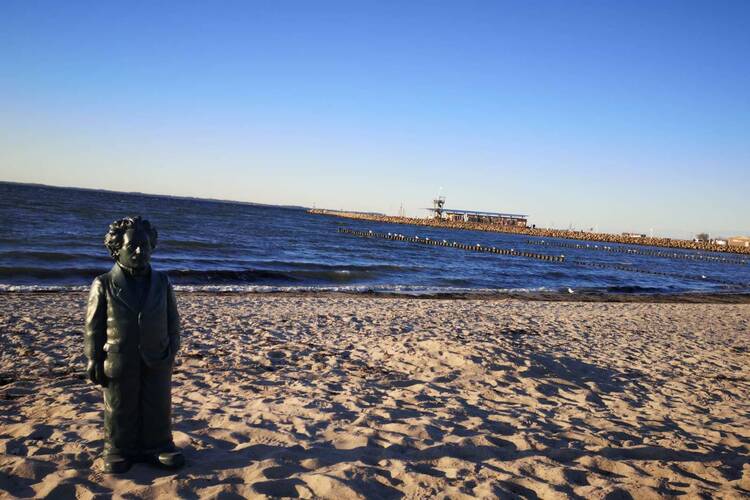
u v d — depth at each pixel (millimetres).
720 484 3945
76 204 78188
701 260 68812
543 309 15734
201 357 7500
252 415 5012
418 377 7008
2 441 4039
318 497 3336
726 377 8266
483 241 75750
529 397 6379
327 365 7426
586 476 3934
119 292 3451
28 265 19375
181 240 34594
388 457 4082
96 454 3855
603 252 72062
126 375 3479
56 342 8055
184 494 3270
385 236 65812
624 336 11508
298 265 26500
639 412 6117
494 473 3889
